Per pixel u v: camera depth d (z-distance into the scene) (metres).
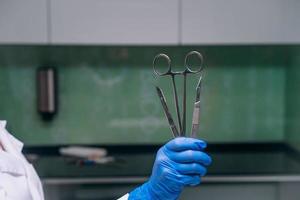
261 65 2.51
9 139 1.06
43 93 2.36
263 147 2.55
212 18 2.03
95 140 2.51
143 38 2.04
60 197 1.90
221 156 2.36
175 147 0.93
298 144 2.30
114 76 2.47
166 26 2.03
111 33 2.03
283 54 2.50
